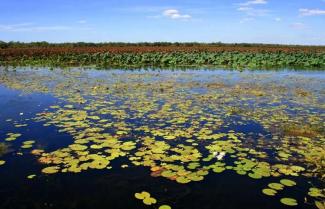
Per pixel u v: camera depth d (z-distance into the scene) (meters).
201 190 4.20
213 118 7.82
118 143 5.82
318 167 4.94
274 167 4.91
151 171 4.71
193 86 13.65
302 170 4.82
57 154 5.29
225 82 15.23
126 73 19.52
